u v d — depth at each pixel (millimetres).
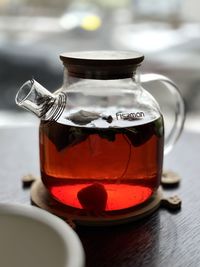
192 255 368
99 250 372
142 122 403
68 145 388
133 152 393
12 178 492
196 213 431
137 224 410
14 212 298
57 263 269
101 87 422
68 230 275
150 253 370
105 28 968
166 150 482
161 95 653
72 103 418
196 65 941
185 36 947
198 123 949
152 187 418
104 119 405
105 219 401
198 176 506
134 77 414
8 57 1000
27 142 600
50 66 980
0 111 1010
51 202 429
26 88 413
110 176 393
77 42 975
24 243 294
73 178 395
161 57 938
